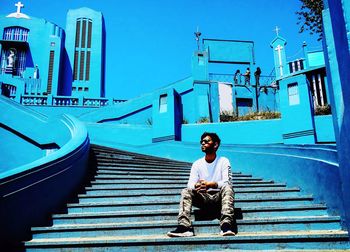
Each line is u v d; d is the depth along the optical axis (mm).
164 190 6172
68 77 28688
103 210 5199
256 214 4758
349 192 3643
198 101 17141
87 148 7465
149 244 3852
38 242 3914
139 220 4723
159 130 13742
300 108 11555
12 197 4129
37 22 27625
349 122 3531
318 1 12961
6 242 3936
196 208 4930
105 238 4117
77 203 5430
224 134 13453
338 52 3715
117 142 14953
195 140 13797
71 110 18156
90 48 30141
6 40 25734
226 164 4629
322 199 4949
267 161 7773
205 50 19219
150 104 17359
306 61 20109
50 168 5148
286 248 3736
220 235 3984
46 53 26906
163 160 10445
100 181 6680
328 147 5070
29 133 10852
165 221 4500
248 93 19047
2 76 19453
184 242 3824
